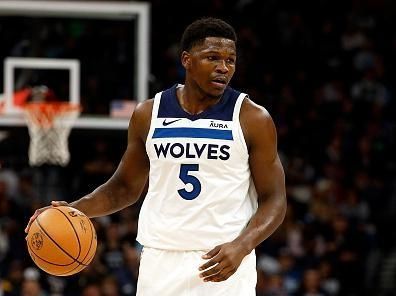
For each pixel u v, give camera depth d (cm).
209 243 583
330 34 2314
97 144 1806
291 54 2272
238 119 586
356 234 1825
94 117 1389
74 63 1392
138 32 1396
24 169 1752
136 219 1706
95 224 1673
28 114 1378
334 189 1936
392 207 1930
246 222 595
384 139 2111
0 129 1388
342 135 2100
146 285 597
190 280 584
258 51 2267
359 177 1975
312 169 2022
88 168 1777
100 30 1399
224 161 583
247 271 589
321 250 1773
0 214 1688
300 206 1894
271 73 2238
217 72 574
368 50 2302
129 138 623
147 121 605
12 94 1380
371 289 1792
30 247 587
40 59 1389
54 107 1383
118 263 1612
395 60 2295
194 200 584
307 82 2233
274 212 583
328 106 2175
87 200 624
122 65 1398
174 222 586
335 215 1872
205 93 588
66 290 1559
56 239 578
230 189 585
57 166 1758
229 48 577
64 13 1392
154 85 1468
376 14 2380
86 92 1392
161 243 590
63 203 607
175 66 2164
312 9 2347
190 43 584
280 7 2334
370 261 1812
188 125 588
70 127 1387
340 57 2284
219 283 584
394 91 2238
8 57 1385
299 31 2309
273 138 588
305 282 1664
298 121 2130
